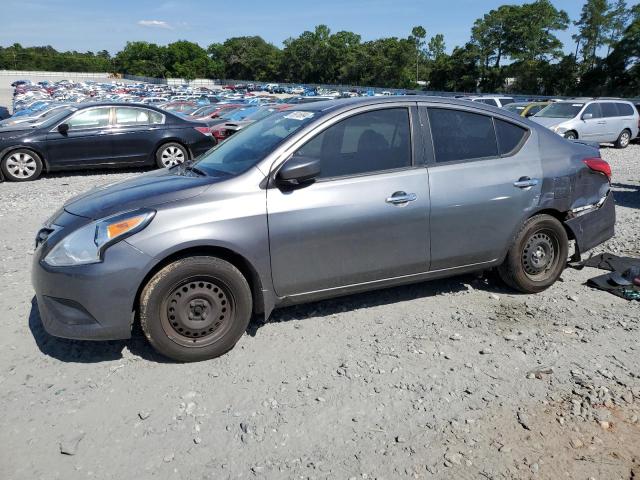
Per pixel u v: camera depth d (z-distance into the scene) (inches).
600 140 714.2
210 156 166.6
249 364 137.1
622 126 727.7
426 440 109.5
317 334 152.4
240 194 137.4
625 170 515.5
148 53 5585.6
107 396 124.0
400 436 110.3
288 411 118.5
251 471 101.5
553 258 182.2
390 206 150.8
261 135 159.8
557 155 178.7
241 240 135.6
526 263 177.0
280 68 5073.8
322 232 143.9
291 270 143.3
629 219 294.4
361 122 152.8
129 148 470.6
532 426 113.6
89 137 455.2
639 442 108.8
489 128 170.7
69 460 104.3
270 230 138.7
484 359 139.3
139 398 123.2
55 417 116.6
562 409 119.1
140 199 135.2
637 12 2773.1
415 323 159.3
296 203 141.2
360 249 149.6
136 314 147.6
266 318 144.9
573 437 110.2
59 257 129.3
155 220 130.0
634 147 760.3
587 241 188.2
